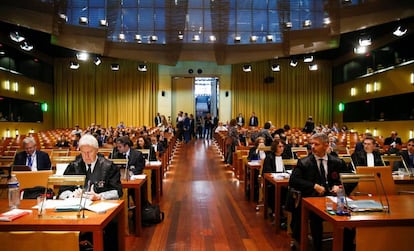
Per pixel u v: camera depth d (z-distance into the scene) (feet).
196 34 47.39
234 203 19.40
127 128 56.08
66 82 64.34
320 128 47.93
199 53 50.39
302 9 42.75
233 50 48.60
